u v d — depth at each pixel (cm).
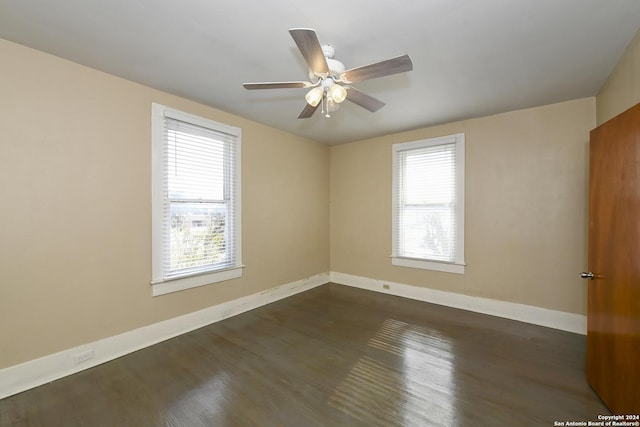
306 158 433
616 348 164
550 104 292
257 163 357
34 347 197
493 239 327
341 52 197
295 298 393
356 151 449
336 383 199
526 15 160
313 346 254
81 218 218
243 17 163
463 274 347
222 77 238
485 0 148
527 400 180
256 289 357
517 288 313
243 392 189
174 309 275
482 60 209
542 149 297
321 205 464
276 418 166
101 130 227
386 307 355
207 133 302
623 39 182
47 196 202
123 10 157
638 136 150
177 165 278
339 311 342
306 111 219
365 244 440
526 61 210
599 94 259
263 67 222
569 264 285
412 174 390
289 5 152
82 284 219
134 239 247
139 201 250
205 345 255
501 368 217
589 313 197
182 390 191
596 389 185
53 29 174
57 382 200
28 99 194
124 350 240
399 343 259
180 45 192
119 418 166
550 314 294
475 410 172
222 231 319
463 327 293
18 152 190
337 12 157
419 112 316
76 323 215
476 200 337
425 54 200
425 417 166
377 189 426
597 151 189
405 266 396
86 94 220
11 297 189
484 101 285
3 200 186
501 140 320
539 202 300
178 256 280
